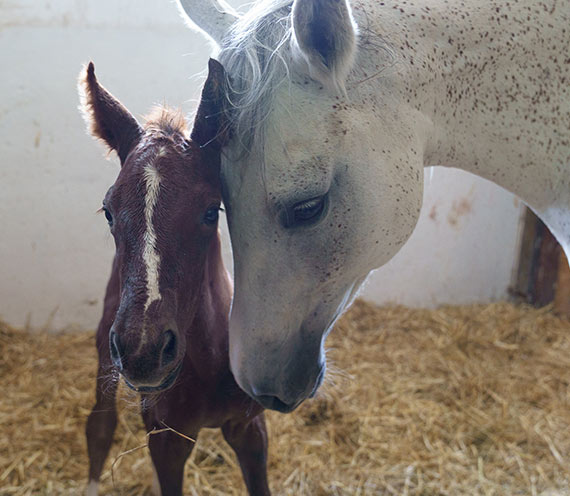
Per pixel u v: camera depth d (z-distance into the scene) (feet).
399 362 9.55
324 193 3.03
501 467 7.32
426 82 3.34
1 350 9.45
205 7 3.61
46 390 8.52
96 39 9.39
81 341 9.99
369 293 11.29
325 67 2.92
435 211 11.11
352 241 3.20
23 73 9.27
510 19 3.49
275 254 3.15
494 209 11.37
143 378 2.95
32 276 10.01
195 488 6.75
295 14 2.79
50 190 9.75
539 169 3.74
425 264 11.38
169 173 3.18
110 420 6.13
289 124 2.95
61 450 7.43
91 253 10.14
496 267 11.74
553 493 6.87
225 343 4.55
